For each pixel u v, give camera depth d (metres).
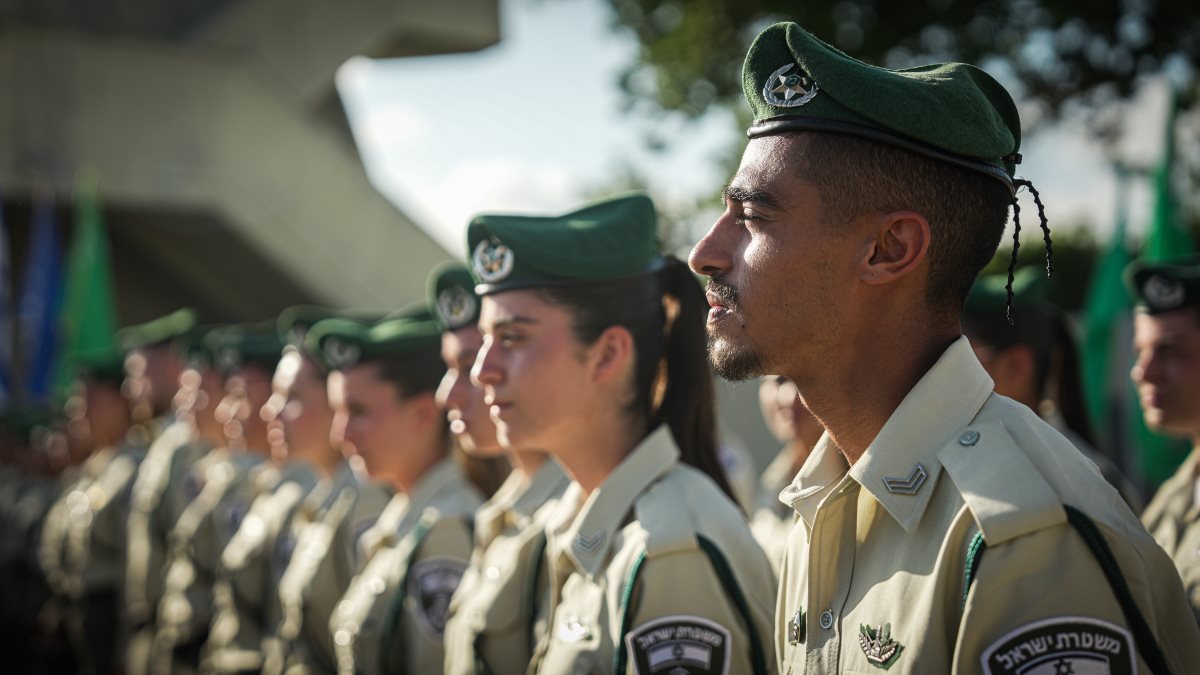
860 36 8.73
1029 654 1.17
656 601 1.90
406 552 2.96
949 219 1.34
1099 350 5.55
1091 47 8.74
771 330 1.38
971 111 1.32
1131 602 1.18
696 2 9.86
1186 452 5.00
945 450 1.32
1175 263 2.85
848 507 1.43
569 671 2.00
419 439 3.31
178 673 5.29
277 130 13.86
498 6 15.73
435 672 2.81
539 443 2.23
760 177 1.38
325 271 14.13
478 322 2.74
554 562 2.20
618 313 2.21
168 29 14.18
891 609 1.31
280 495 4.48
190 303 15.46
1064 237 10.67
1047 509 1.20
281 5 14.47
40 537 8.58
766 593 2.00
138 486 6.35
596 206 2.33
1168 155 5.28
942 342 1.38
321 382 4.22
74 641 7.25
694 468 2.25
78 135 12.59
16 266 13.09
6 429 9.95
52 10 13.24
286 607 3.79
